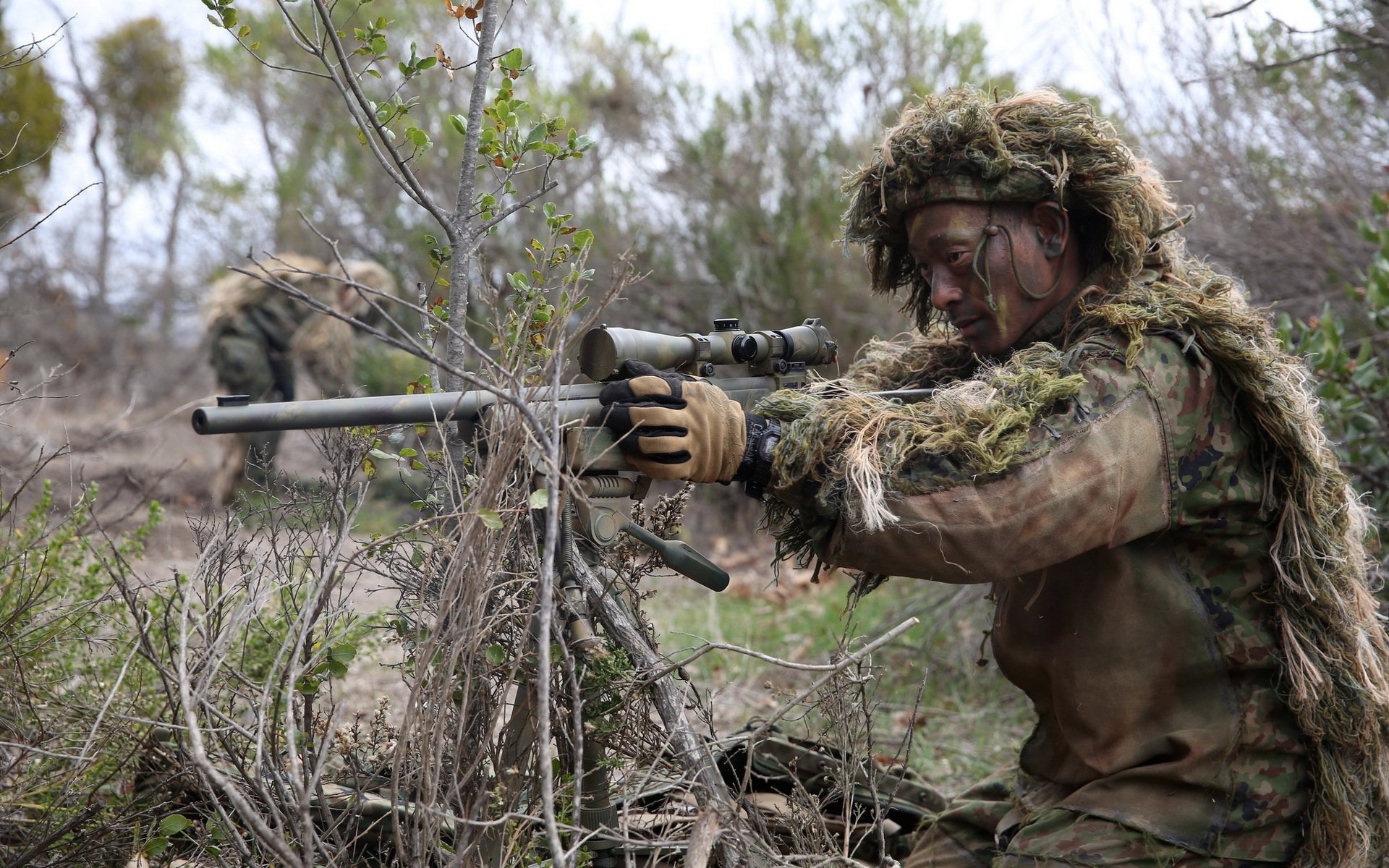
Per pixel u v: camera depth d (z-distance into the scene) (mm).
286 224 9453
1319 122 5352
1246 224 5246
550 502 1442
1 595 2088
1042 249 1959
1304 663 1840
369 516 4590
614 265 1796
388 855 1819
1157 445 1783
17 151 7723
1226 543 1884
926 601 4574
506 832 1620
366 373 7246
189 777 1748
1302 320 4785
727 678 4043
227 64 10078
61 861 1758
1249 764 1878
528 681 1680
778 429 1791
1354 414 3467
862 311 7383
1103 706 1925
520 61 1951
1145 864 1850
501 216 1992
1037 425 1729
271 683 1544
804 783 2338
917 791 2510
